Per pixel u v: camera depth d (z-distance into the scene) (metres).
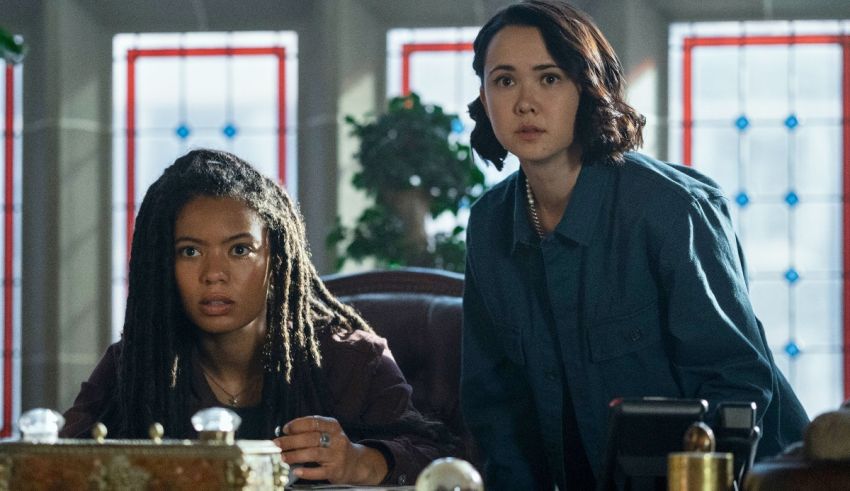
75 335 8.88
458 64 8.80
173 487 1.36
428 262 7.41
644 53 8.55
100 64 9.02
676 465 1.36
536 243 2.21
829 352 8.56
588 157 2.09
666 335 2.12
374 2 8.73
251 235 2.10
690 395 2.09
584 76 2.02
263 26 8.91
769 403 2.03
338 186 8.56
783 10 8.63
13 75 8.98
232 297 2.08
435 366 2.62
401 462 2.13
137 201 9.01
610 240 2.13
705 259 2.07
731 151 8.70
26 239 8.92
